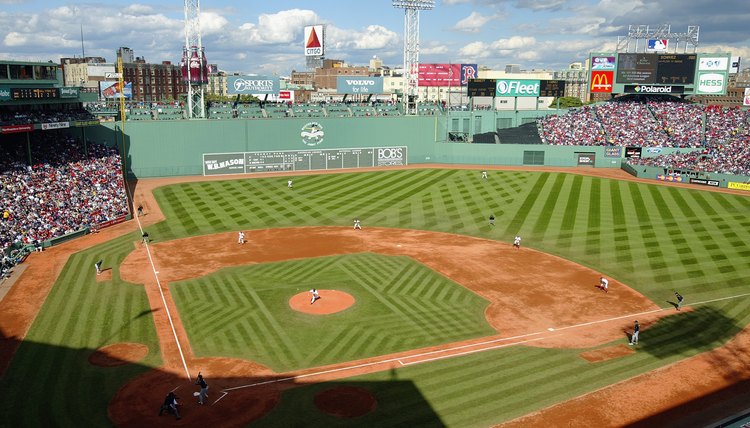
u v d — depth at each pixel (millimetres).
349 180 95750
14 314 41625
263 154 102000
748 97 118688
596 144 107000
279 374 33344
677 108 114562
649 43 122000
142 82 183875
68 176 74125
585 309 43906
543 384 32469
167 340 37656
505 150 109312
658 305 44781
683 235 62375
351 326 40156
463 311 43188
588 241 61406
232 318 41312
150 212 74312
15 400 30094
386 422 28562
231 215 73250
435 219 71688
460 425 28391
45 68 77062
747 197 79312
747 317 42156
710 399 30906
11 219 59844
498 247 60281
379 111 119188
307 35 121938
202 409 29562
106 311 42375
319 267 53438
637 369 34312
